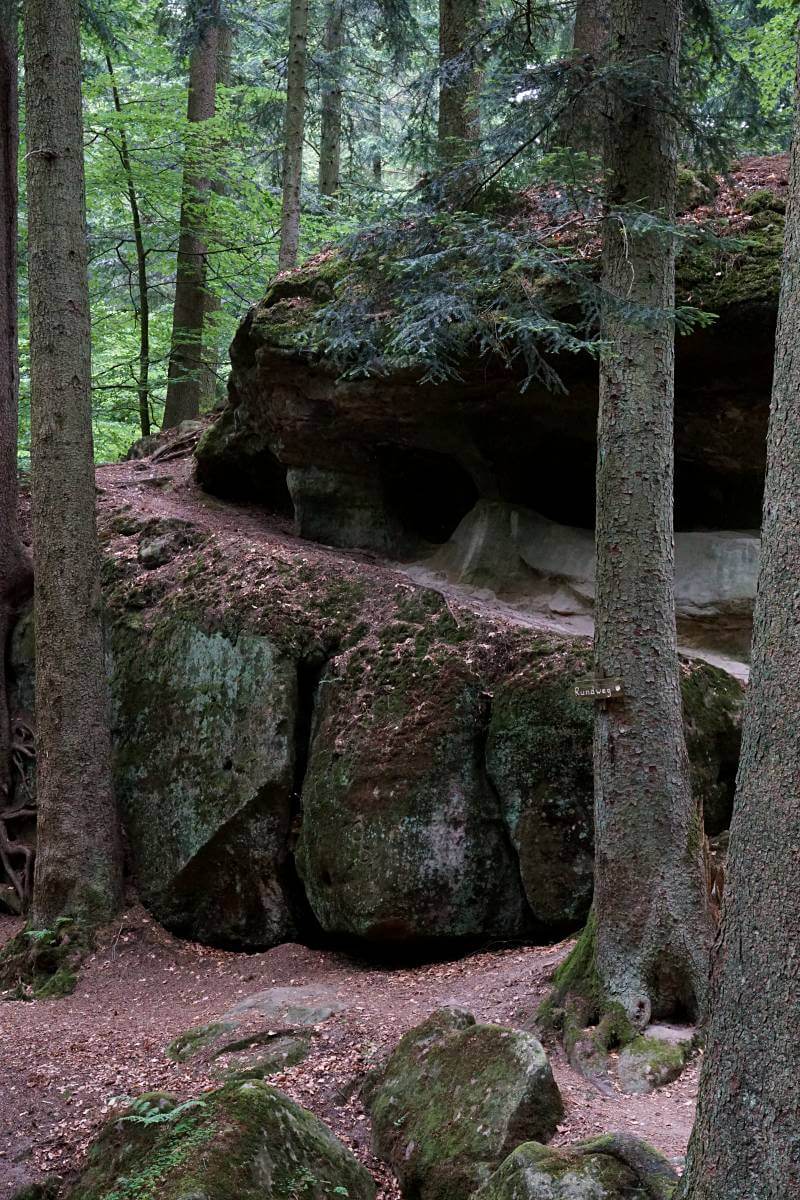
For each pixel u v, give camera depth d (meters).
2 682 11.45
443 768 8.23
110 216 18.78
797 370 3.00
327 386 10.24
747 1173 2.83
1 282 11.82
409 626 9.09
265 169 21.08
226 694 9.48
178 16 17.42
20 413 17.66
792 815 2.85
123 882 9.55
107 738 9.60
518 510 10.34
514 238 6.31
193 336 16.28
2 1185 5.14
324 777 8.67
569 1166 3.98
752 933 2.92
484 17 10.92
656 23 6.69
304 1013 6.79
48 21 9.57
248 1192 4.06
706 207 8.58
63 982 8.65
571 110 6.81
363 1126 5.32
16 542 12.06
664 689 6.38
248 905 8.92
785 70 11.92
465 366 9.12
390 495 11.22
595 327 8.14
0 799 11.12
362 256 7.27
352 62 19.17
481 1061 5.04
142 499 12.69
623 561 6.40
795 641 2.91
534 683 8.15
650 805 6.30
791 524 2.96
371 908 8.03
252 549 10.59
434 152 7.19
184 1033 6.82
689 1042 5.83
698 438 9.09
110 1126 4.88
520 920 8.01
